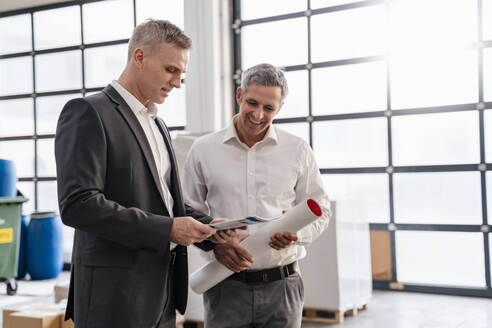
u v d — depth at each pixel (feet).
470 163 13.20
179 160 11.19
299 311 5.34
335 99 14.73
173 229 3.72
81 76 17.94
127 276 3.78
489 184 13.01
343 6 14.56
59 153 3.69
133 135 3.96
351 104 14.53
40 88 18.63
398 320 10.98
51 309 8.96
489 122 12.98
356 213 11.92
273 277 5.14
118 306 3.73
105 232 3.59
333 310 10.73
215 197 5.40
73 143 3.63
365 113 14.32
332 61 14.70
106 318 3.71
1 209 14.15
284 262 5.22
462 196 13.34
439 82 13.50
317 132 14.94
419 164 13.78
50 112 18.45
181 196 4.50
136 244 3.65
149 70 3.99
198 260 10.09
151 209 3.99
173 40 3.98
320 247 10.80
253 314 5.13
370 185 14.38
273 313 5.17
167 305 4.27
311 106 14.98
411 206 13.91
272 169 5.33
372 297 13.29
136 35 4.07
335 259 10.66
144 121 4.28
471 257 13.23
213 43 14.96
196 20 15.07
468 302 12.43
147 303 3.89
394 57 13.97
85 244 3.87
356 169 14.46
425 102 13.67
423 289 13.55
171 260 4.32
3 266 14.05
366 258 12.44
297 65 15.16
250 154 5.37
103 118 3.79
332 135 14.78
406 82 13.87
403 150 13.96
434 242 13.62
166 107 16.55
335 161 14.78
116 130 3.85
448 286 13.28
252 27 15.76
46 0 18.16
